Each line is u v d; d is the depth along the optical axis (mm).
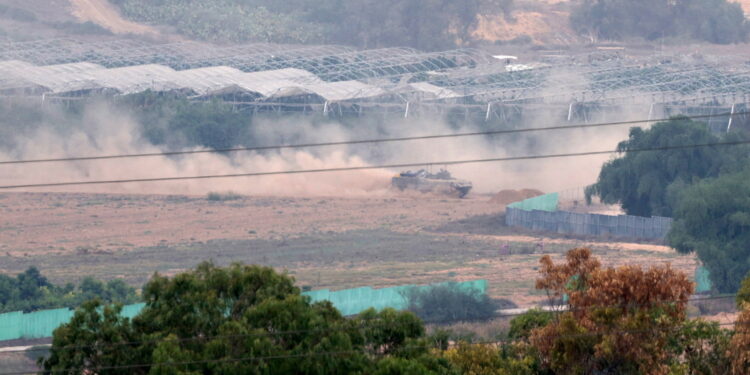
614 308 146500
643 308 147000
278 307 135875
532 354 154625
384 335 145000
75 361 134625
